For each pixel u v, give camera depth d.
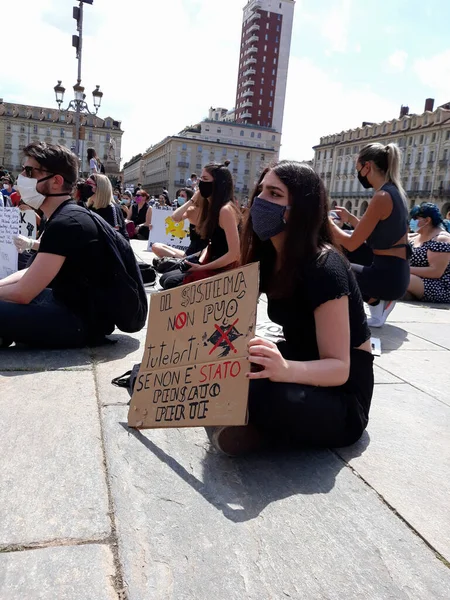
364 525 1.66
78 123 14.91
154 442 2.12
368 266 4.67
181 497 1.75
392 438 2.34
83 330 3.24
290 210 1.88
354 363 2.10
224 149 99.56
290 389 1.88
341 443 2.11
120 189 23.86
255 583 1.38
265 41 102.31
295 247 1.88
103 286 3.22
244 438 2.03
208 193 4.07
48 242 3.00
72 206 3.12
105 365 3.03
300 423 1.94
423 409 2.73
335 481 1.92
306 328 2.03
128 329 3.45
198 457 2.03
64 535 1.51
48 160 3.05
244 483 1.86
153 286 5.97
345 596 1.35
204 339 2.04
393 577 1.43
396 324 5.00
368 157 4.22
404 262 4.32
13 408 2.34
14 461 1.89
